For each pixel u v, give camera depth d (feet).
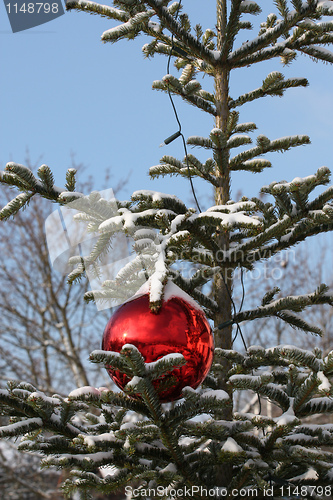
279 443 6.51
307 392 6.33
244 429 6.47
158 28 9.87
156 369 5.52
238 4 9.30
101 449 7.00
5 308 40.01
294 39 9.83
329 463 6.91
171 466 6.64
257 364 8.13
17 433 6.29
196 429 6.41
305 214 7.93
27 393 6.42
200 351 6.14
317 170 7.23
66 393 39.29
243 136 9.19
